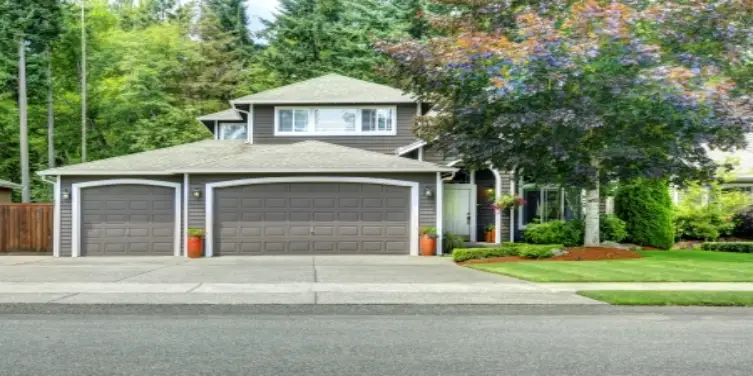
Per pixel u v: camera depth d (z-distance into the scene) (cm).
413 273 1241
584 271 1210
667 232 1930
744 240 2119
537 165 1477
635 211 1961
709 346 603
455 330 690
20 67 2752
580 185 1445
